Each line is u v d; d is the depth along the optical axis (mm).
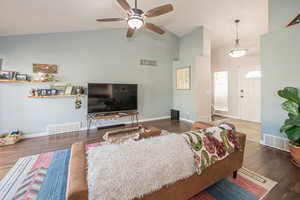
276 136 2650
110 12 3021
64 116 3641
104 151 1026
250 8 3326
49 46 3408
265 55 2750
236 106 5414
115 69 4281
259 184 1673
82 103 3834
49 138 3209
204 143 1325
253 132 3680
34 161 2195
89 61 3895
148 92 4926
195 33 4715
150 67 4922
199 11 3598
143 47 4754
